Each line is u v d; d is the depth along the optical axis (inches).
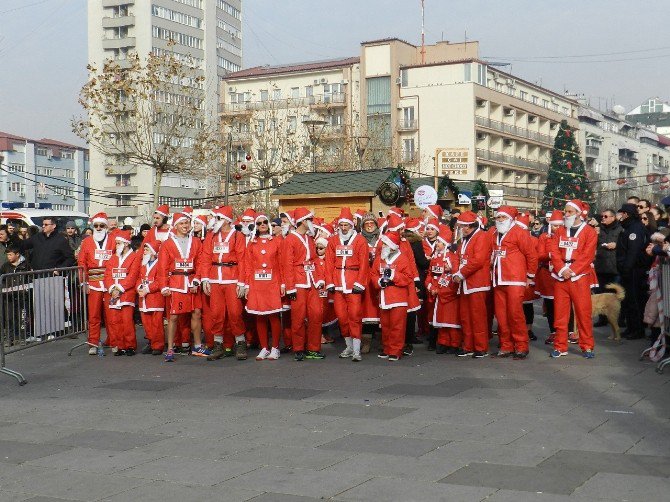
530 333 569.0
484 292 492.7
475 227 494.9
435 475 248.4
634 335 555.5
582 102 4424.2
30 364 504.4
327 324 565.0
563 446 279.4
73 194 4296.3
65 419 345.4
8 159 3932.1
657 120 6879.9
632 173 4837.6
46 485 251.0
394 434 301.4
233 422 328.8
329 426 316.8
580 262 473.7
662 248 447.5
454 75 2910.9
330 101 3002.0
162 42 3516.2
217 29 3806.6
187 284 512.4
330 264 496.4
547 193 2869.1
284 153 2308.1
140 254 535.8
